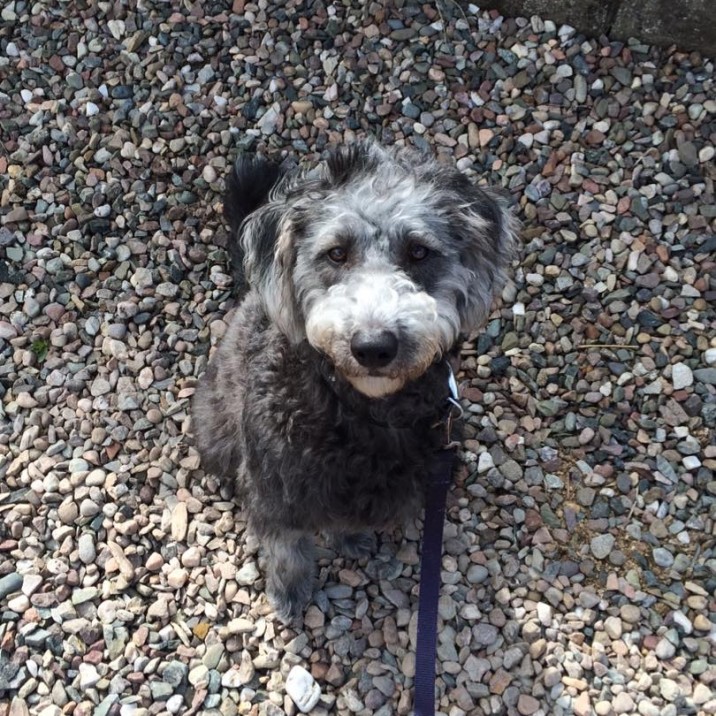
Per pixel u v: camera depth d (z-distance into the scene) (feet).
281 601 2.88
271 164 3.22
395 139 3.76
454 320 2.31
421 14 4.00
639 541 3.07
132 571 2.92
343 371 2.17
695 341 3.39
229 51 3.94
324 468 2.46
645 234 3.59
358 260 2.22
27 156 3.74
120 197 3.67
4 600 2.86
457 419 2.76
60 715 2.67
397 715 2.73
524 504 3.12
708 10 3.77
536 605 2.92
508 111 3.82
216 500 3.12
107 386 3.32
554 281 3.51
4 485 3.11
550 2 3.95
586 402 3.30
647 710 2.72
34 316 3.47
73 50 3.97
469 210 2.31
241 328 2.84
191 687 2.75
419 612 2.58
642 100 3.84
